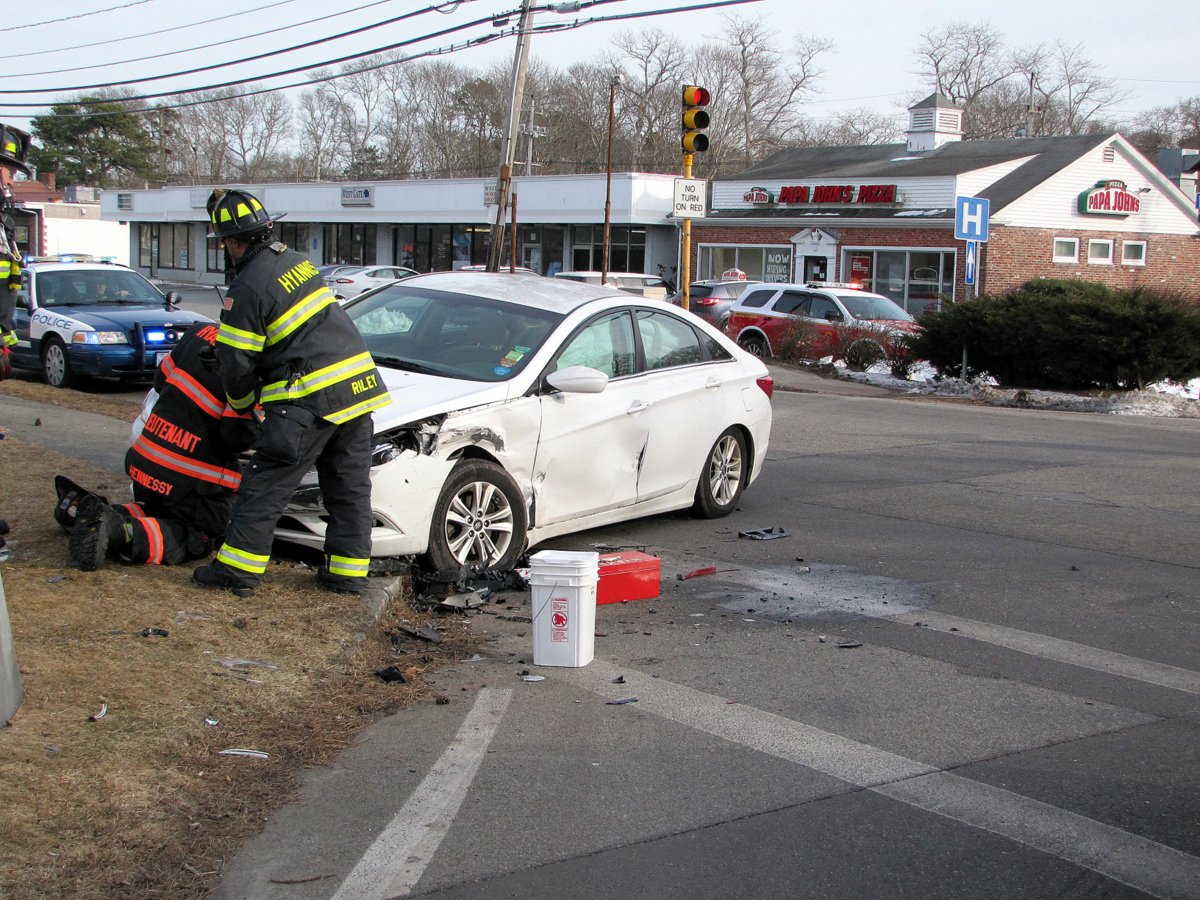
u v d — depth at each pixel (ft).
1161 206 125.29
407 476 20.56
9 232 22.95
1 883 10.87
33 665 15.48
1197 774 14.78
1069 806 13.75
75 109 276.82
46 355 49.83
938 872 12.11
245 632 17.61
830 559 25.76
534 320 24.63
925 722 16.30
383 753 14.71
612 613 21.34
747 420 29.66
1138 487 35.73
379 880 11.66
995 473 37.78
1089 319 63.72
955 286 114.01
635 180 137.18
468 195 157.38
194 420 20.13
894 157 136.15
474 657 18.48
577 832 12.77
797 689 17.49
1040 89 261.44
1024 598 22.99
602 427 24.73
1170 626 21.35
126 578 19.31
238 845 12.25
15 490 25.71
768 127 251.39
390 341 24.86
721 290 94.53
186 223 207.00
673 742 15.34
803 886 11.75
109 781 12.85
